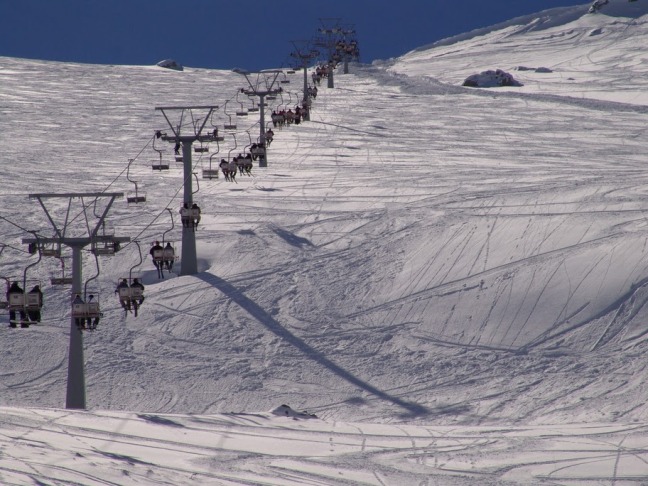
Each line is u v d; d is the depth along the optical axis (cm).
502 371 8462
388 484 4644
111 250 7744
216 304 10444
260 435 5591
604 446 5550
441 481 4744
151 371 8888
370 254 11519
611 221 11300
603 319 9150
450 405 7825
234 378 8700
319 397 8244
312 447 5372
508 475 4881
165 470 4359
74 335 7550
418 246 11488
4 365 9081
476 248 11125
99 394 8388
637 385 7731
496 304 9731
